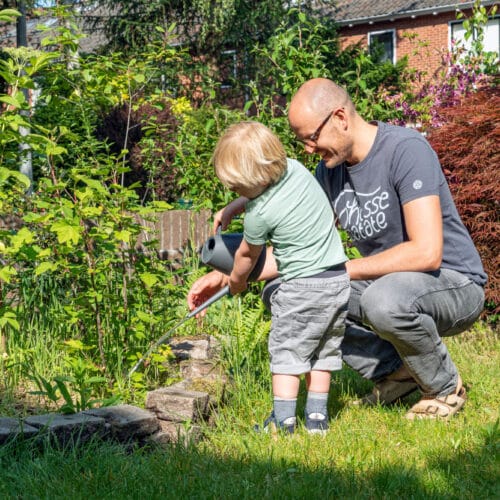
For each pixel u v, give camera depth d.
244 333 4.29
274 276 3.31
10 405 3.42
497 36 22.80
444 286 3.32
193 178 5.96
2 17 3.39
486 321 5.87
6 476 2.49
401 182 3.22
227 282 3.50
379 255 3.21
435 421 3.33
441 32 23.81
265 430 3.15
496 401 3.79
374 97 6.29
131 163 11.34
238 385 3.71
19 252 3.70
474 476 2.67
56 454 2.68
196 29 21.23
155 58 5.09
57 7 4.64
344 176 3.48
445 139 5.86
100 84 4.45
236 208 3.58
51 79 4.31
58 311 4.16
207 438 3.18
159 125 5.66
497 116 5.59
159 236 6.41
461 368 4.46
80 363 3.39
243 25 20.14
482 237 5.64
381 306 3.21
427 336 3.27
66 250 3.67
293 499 2.42
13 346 4.09
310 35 5.92
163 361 3.94
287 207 2.98
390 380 3.66
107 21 20.70
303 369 3.11
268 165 2.90
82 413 2.99
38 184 4.06
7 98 3.47
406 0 24.95
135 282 4.17
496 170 5.53
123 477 2.53
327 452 2.89
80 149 4.52
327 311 3.06
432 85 10.26
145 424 3.01
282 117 5.68
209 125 5.81
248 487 2.48
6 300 4.65
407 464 2.79
